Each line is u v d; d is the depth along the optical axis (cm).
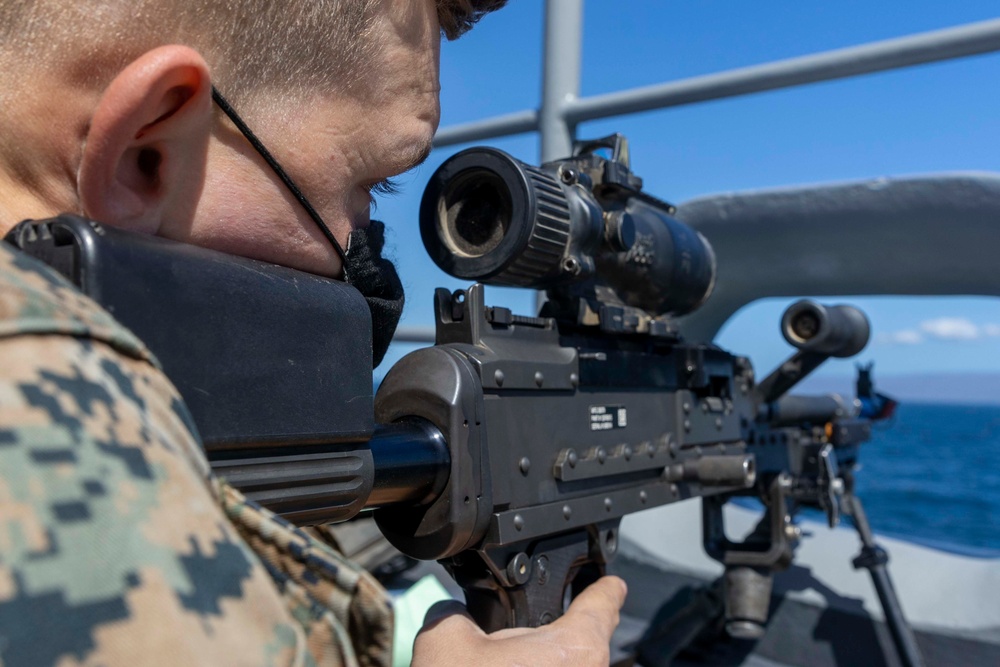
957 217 173
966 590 176
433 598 155
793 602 181
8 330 26
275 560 35
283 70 52
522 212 85
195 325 46
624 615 200
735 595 161
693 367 123
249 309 50
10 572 22
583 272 95
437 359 79
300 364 54
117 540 24
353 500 60
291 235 56
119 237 42
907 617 176
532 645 72
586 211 95
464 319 85
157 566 25
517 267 87
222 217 52
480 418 80
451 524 77
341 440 58
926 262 187
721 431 134
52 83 44
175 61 43
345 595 35
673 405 120
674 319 131
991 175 167
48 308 28
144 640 23
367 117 57
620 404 106
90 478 25
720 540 167
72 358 27
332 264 61
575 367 97
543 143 182
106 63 45
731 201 196
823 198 185
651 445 112
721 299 221
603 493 101
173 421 31
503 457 83
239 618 26
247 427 49
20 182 46
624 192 109
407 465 72
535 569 89
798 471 179
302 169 54
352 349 58
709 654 179
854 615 175
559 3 180
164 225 50
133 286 42
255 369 50
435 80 63
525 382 87
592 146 114
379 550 189
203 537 27
